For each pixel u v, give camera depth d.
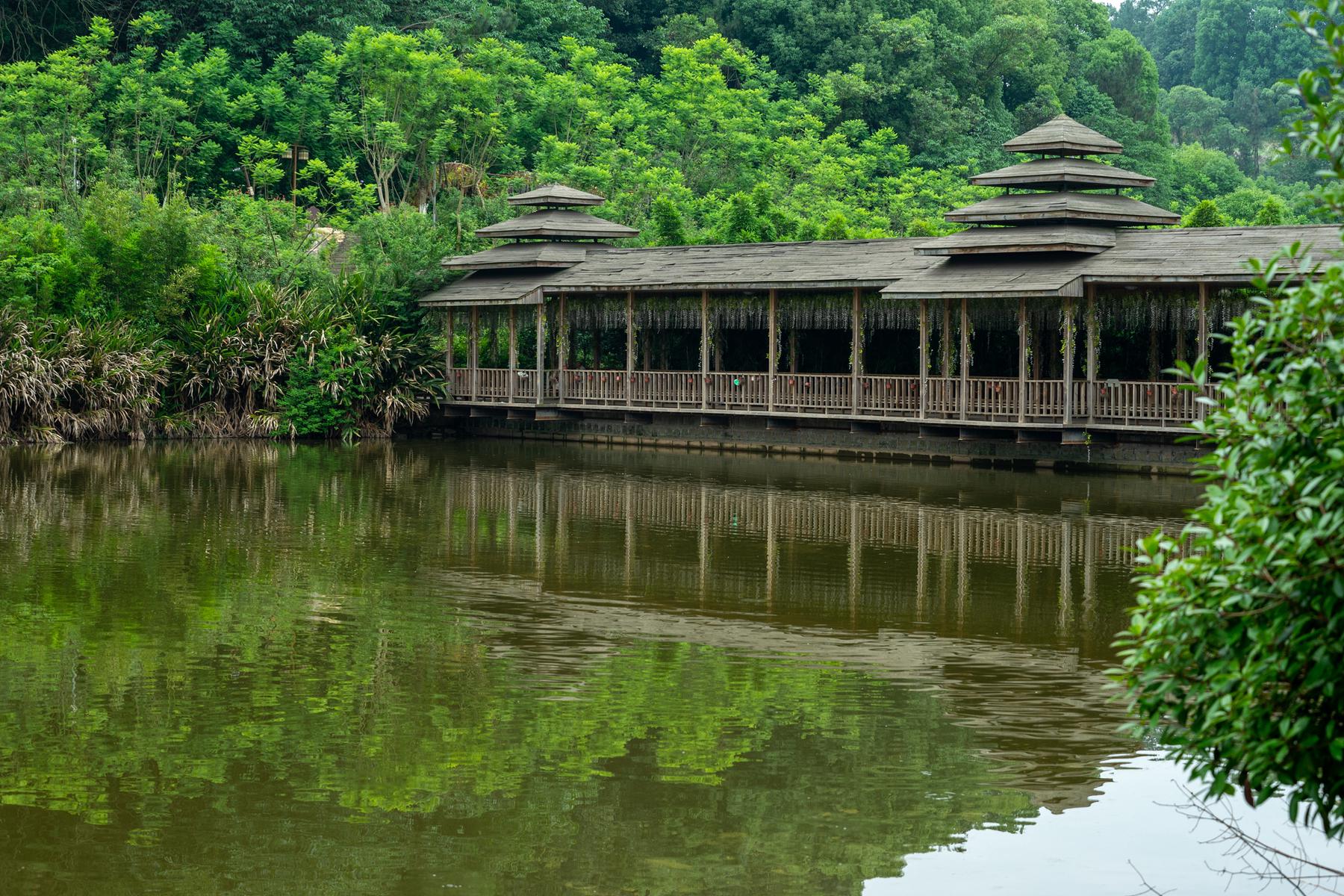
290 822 11.87
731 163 79.12
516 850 11.39
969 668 16.25
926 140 95.00
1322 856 11.16
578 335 49.31
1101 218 35.91
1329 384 7.08
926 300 36.03
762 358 44.19
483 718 14.42
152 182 65.06
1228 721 7.46
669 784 12.73
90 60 72.12
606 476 34.31
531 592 20.17
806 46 101.19
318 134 74.62
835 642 17.41
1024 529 25.44
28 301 42.25
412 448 42.22
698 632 17.89
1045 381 34.38
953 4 110.06
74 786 12.50
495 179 71.94
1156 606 7.50
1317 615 7.07
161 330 44.91
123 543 23.75
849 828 11.85
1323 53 8.28
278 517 27.00
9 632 17.44
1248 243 32.56
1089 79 114.50
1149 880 10.82
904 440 37.41
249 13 78.12
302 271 52.09
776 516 27.28
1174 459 33.00
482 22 86.56
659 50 98.62
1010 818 12.00
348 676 15.80
